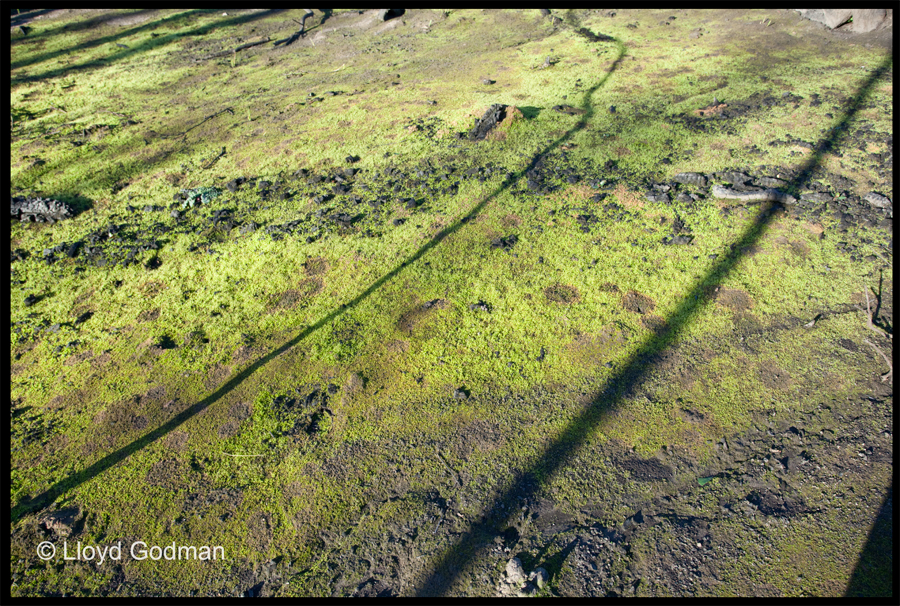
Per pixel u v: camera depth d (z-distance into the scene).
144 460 2.89
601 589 2.18
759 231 4.20
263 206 5.30
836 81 6.63
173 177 6.09
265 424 3.04
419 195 5.23
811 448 2.64
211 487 2.72
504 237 4.46
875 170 4.79
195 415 3.14
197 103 8.39
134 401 3.27
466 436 2.87
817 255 3.89
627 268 3.98
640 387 3.05
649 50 8.62
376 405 3.10
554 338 3.44
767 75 7.11
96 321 3.99
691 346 3.28
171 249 4.77
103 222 5.29
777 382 3.00
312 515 2.55
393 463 2.76
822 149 5.22
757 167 5.06
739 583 2.15
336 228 4.81
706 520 2.39
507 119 6.34
